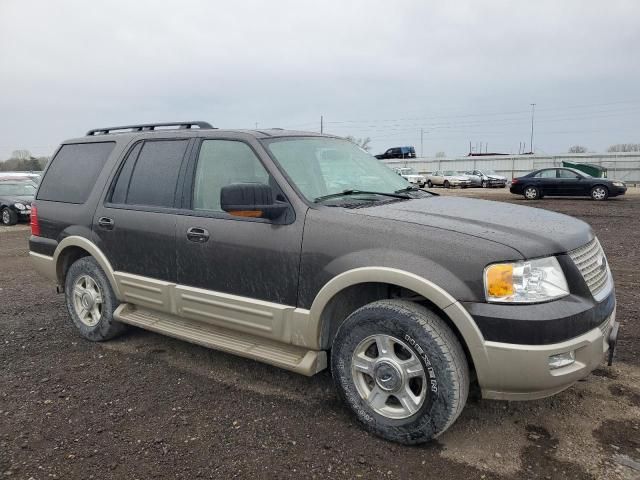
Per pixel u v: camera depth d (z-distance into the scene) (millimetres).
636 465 2871
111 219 4527
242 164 3830
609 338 3176
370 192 3861
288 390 3842
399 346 3123
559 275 2900
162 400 3707
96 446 3119
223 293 3785
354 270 3133
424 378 2955
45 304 6309
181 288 4004
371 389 3256
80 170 5027
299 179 3658
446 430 3189
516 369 2758
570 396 3648
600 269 3303
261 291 3590
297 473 2840
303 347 3471
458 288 2855
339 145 4402
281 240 3469
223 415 3475
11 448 3104
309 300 3367
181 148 4254
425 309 3027
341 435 3213
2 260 9695
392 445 3100
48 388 3920
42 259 5191
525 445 3080
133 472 2861
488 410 3486
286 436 3207
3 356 4582
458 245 2926
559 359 2795
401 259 3016
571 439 3135
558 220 3465
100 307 4867
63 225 4953
